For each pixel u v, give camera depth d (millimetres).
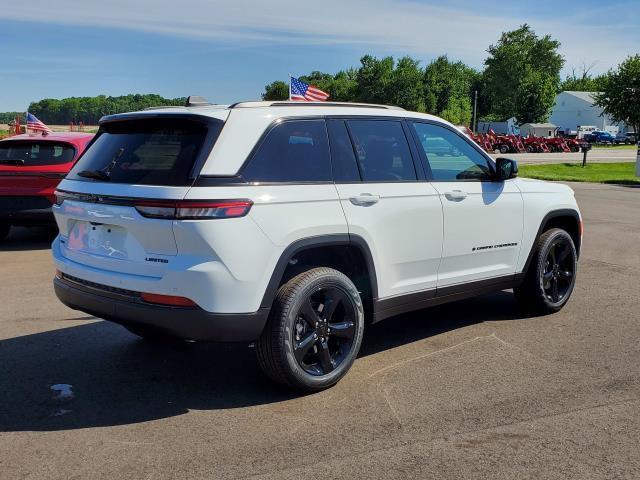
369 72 91125
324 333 4168
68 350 5059
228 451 3404
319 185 4152
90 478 3127
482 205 5234
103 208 3941
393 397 4129
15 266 8164
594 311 6242
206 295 3658
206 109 4008
